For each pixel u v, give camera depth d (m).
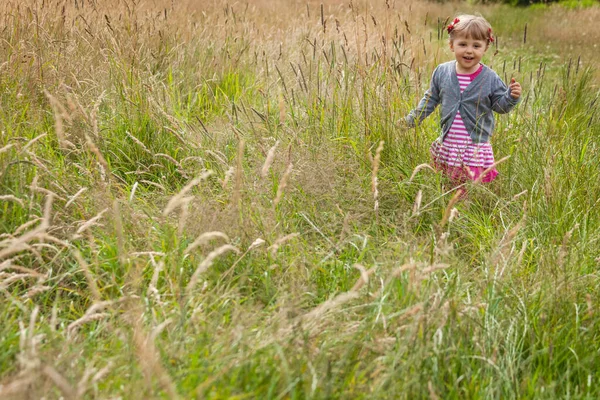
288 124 4.41
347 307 2.61
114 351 2.24
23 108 4.05
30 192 3.19
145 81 4.80
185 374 2.07
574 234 3.33
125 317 2.39
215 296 2.56
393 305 2.55
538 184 3.84
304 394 2.04
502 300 2.70
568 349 2.49
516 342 2.51
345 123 4.34
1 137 3.47
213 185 3.72
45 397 1.84
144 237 3.04
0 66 4.23
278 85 5.49
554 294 2.67
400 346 2.28
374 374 2.13
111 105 4.52
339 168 3.88
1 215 3.04
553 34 13.23
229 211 2.98
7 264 2.36
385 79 4.50
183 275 2.81
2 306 2.48
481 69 4.09
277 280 2.84
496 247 3.09
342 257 3.14
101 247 2.95
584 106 5.84
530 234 3.47
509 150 4.36
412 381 2.12
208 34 6.73
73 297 2.85
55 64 4.75
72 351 2.15
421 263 2.77
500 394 2.28
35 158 3.05
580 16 15.71
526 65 9.34
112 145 4.11
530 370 2.39
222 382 2.01
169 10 7.37
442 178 3.95
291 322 2.31
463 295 2.86
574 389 2.38
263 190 3.42
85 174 3.49
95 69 4.88
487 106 4.10
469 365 2.32
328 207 3.57
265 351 2.16
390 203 3.79
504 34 13.66
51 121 4.14
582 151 4.20
